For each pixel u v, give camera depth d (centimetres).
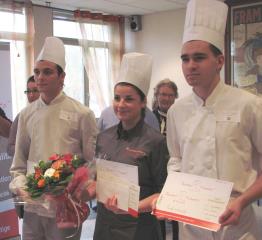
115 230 149
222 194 117
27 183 152
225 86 133
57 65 185
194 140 135
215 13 127
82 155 192
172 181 129
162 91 336
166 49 578
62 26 550
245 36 458
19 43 488
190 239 140
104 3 516
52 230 177
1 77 328
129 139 152
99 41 580
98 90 579
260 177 119
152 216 149
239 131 126
